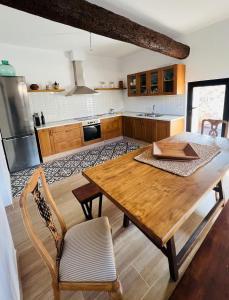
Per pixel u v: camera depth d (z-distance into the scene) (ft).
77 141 14.58
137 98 17.25
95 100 17.04
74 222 6.60
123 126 17.20
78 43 12.25
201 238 5.23
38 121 13.32
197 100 12.53
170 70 12.59
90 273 3.11
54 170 11.49
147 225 2.82
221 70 10.71
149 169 4.79
